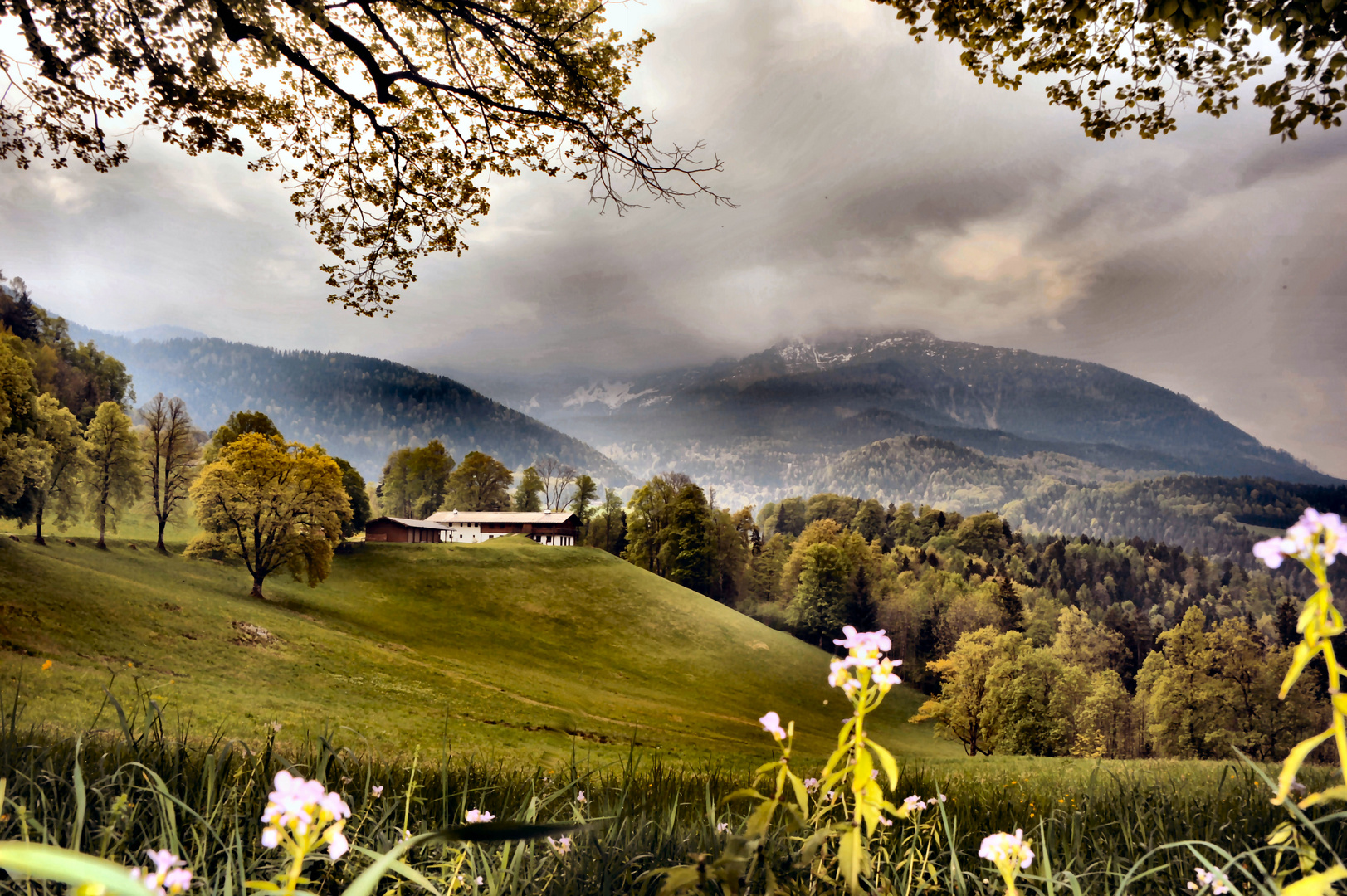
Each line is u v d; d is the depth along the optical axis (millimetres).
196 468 64125
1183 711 55125
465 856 1976
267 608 51938
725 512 101250
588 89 8758
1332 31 5195
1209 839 2809
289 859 2045
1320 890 1050
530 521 107125
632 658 62906
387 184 9883
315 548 53781
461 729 34000
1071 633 91750
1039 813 3461
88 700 18125
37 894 1656
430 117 9570
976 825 3346
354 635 51656
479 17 8828
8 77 7492
